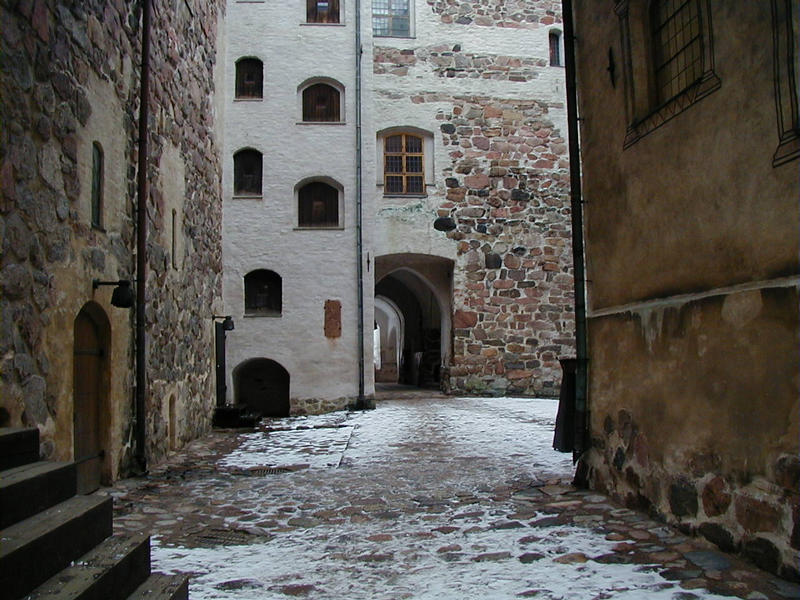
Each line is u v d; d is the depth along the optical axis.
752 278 3.99
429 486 6.67
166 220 9.16
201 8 11.88
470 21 17.56
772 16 3.79
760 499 3.91
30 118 5.19
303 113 15.62
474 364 16.94
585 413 6.33
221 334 13.59
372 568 4.23
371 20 16.25
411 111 17.08
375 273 17.89
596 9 6.17
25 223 5.10
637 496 5.35
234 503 6.16
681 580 3.80
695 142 4.56
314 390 14.73
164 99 9.10
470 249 17.00
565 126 17.59
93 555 3.05
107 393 6.98
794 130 3.63
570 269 17.34
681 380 4.73
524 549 4.53
